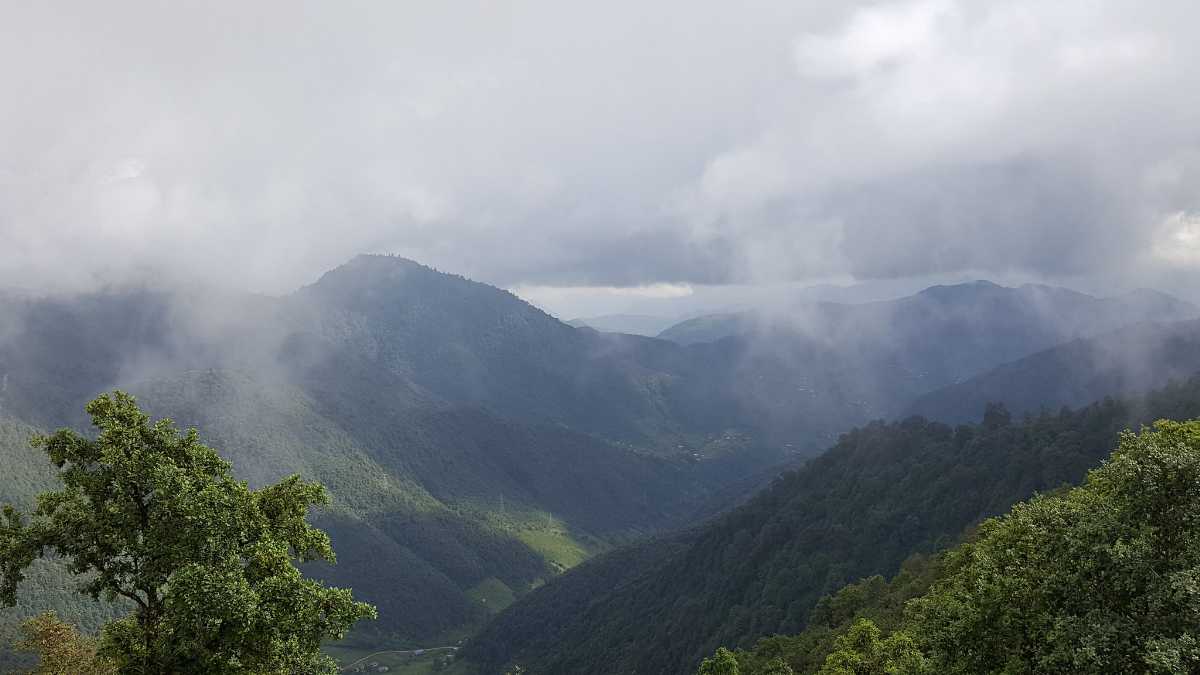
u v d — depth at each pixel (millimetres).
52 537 25672
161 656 24250
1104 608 24094
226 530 25828
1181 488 24938
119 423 26078
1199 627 21781
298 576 26109
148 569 25375
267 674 25188
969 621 27031
